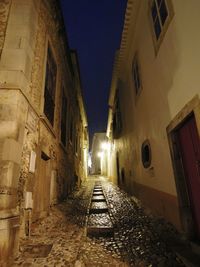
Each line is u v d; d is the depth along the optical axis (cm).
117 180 1320
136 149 716
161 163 455
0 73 353
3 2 423
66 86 909
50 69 608
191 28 310
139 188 683
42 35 509
